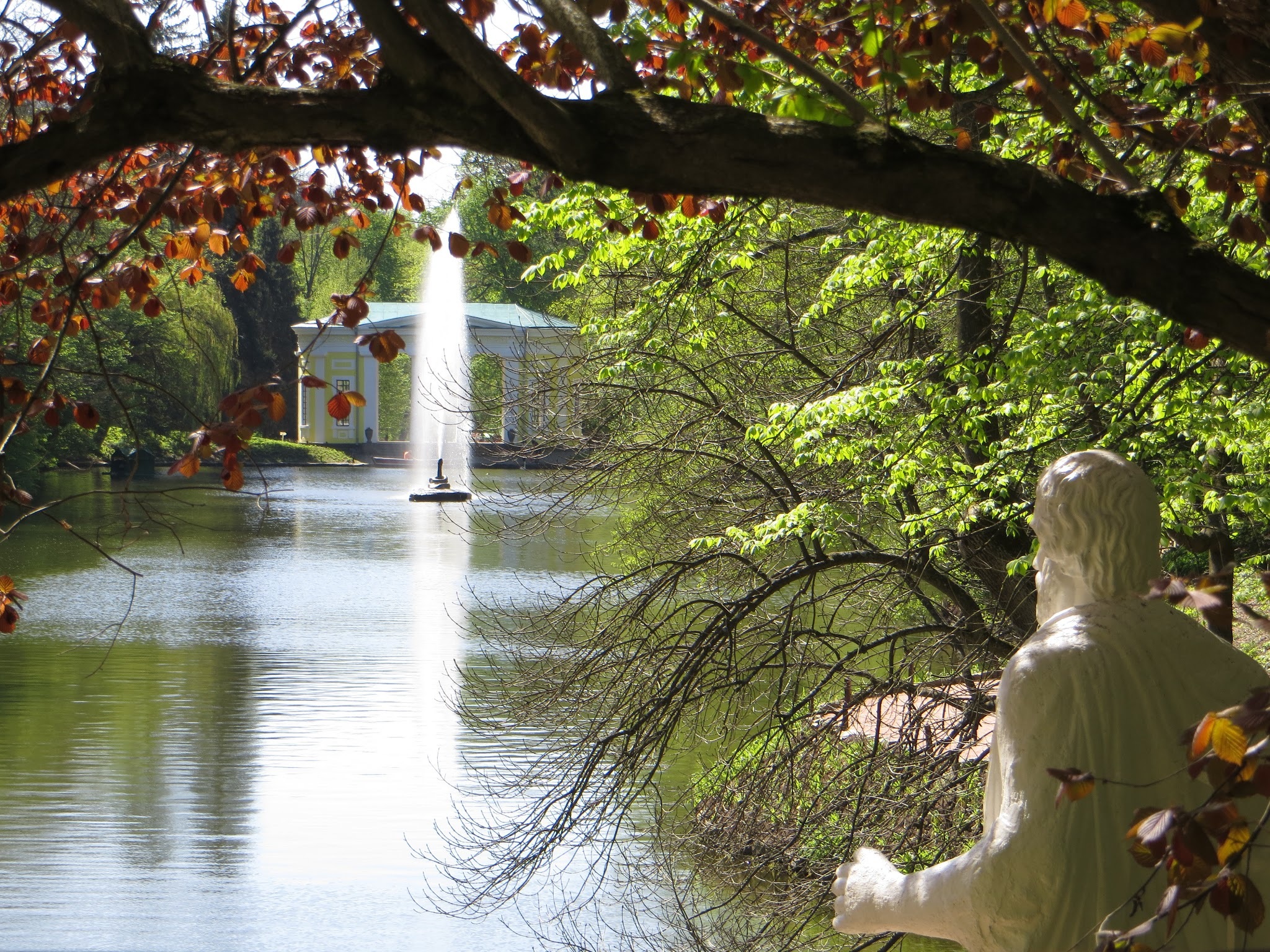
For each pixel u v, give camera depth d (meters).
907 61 5.50
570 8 3.95
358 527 70.75
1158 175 10.68
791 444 15.59
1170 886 3.10
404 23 3.65
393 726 26.53
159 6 6.70
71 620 39.56
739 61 7.76
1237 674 3.46
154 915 17.14
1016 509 12.57
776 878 13.72
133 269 7.89
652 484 17.16
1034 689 3.38
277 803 21.84
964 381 12.62
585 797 16.22
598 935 14.59
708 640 14.91
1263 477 12.55
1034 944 3.31
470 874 18.27
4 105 8.71
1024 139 10.98
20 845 19.81
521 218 8.34
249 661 33.59
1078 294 11.41
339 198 9.23
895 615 17.77
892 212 3.68
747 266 15.50
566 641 15.84
